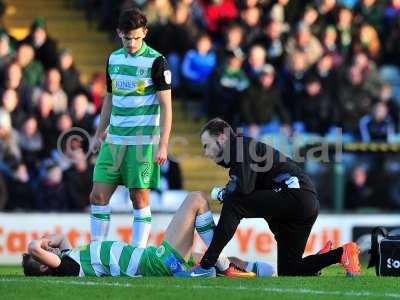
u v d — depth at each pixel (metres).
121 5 65.38
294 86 61.91
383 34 68.00
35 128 56.56
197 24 65.00
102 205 38.09
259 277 35.03
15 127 56.59
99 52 67.75
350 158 59.03
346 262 35.38
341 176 56.25
